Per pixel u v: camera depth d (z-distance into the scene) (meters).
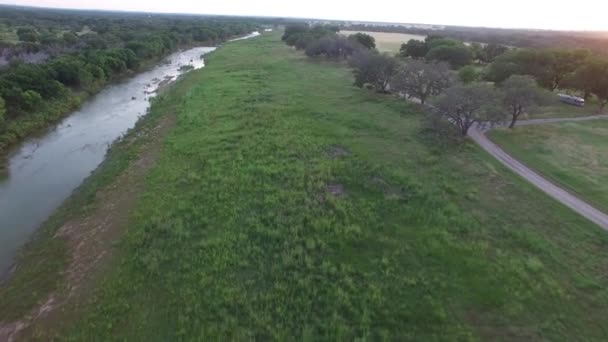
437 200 30.06
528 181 33.62
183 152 39.25
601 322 18.73
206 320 18.78
